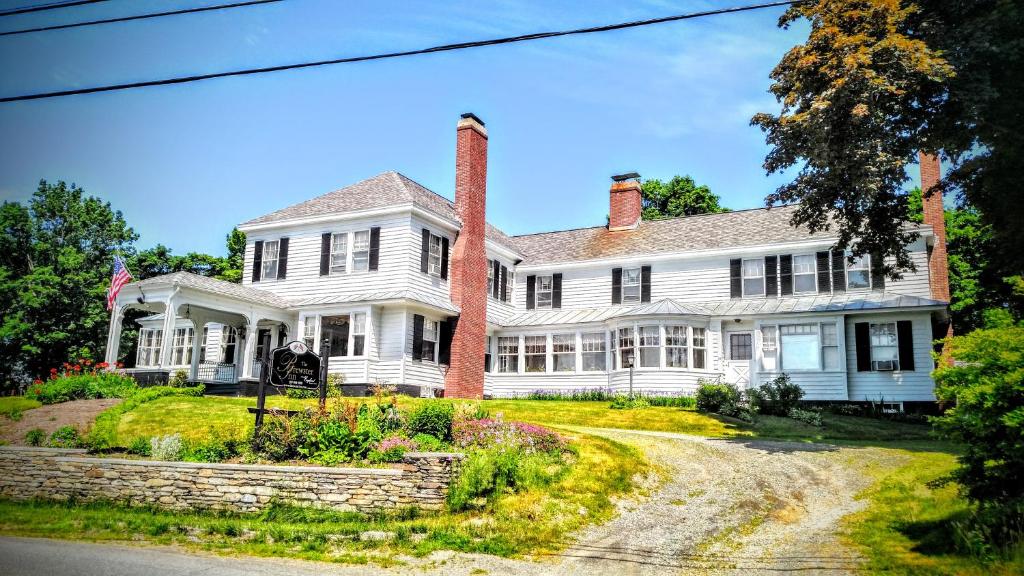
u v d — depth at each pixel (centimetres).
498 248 3469
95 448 1553
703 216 3647
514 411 2441
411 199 2830
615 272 3484
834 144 1872
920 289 2867
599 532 1180
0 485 1422
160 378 2675
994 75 1859
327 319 2933
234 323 3034
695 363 3028
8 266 4434
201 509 1316
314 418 1533
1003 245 2150
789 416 2434
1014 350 925
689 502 1360
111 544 1048
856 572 920
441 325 2969
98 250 4594
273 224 3139
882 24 1864
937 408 2645
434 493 1304
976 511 1005
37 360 4147
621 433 1956
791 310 2928
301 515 1259
